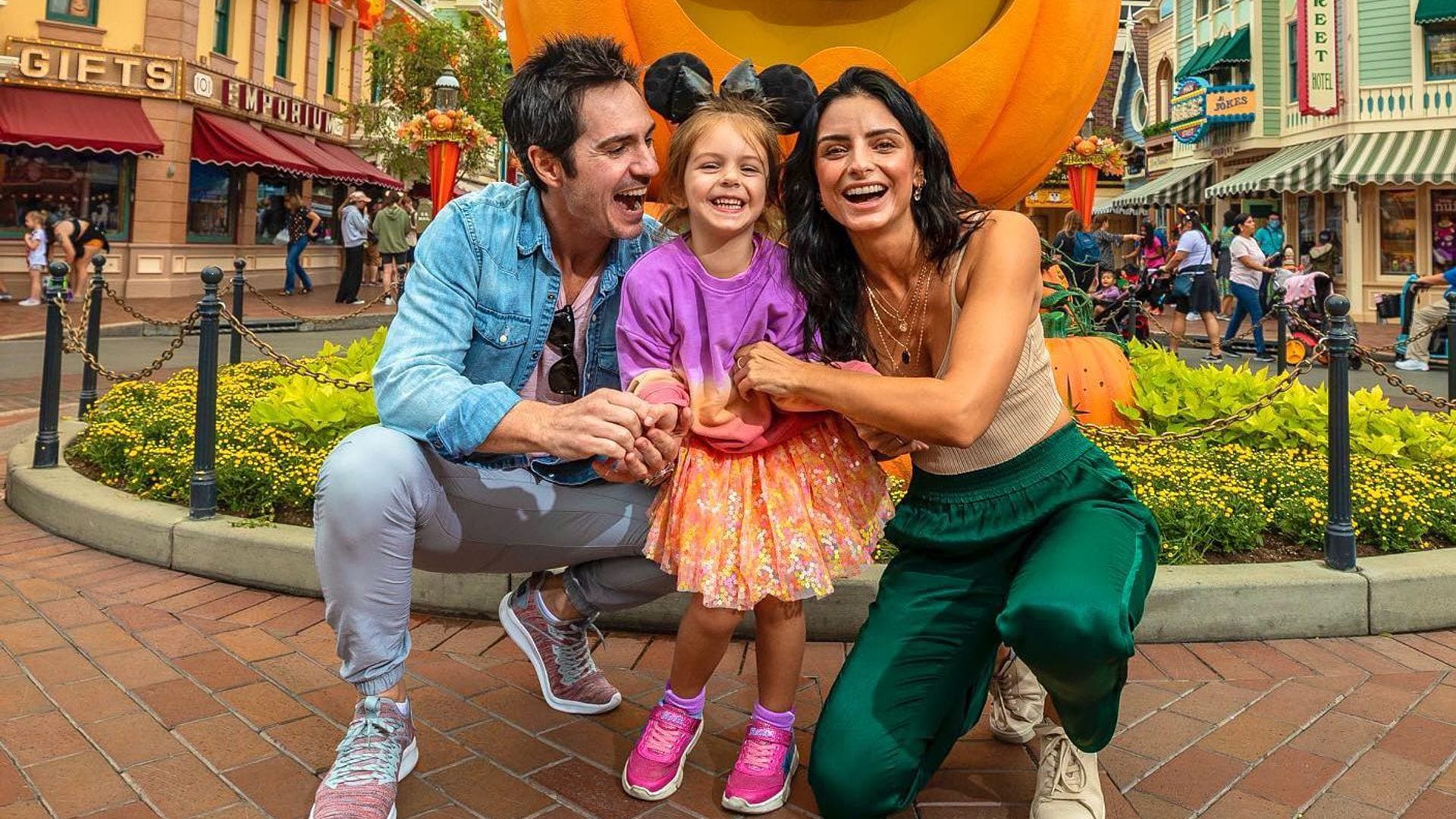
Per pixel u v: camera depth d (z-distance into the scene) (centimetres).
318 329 1263
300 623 288
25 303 1411
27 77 1542
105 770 204
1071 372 415
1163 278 1170
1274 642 284
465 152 1050
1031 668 161
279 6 2003
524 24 370
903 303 189
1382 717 237
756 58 340
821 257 186
